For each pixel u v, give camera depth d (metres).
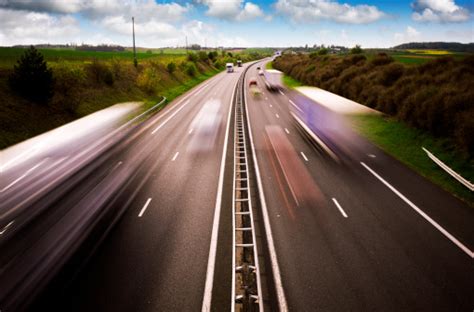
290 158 15.84
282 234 9.21
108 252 8.38
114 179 13.29
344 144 18.25
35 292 7.04
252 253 8.40
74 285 7.20
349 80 37.44
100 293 6.95
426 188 12.26
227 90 44.38
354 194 11.73
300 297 6.84
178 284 7.23
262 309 6.47
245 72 78.38
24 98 21.50
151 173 13.96
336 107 29.62
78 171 14.22
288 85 49.00
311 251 8.40
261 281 7.34
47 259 8.17
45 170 14.34
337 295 6.87
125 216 10.25
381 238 8.94
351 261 7.96
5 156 16.09
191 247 8.61
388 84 30.09
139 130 21.80
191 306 6.62
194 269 7.73
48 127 21.25
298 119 25.11
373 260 8.00
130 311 6.47
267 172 14.01
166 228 9.54
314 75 47.62
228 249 8.53
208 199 11.46
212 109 29.92
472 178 13.16
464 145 15.27
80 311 6.47
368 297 6.80
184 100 35.72
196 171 14.19
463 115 16.28
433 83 23.36
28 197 11.67
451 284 7.17
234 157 16.02
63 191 12.15
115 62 38.03
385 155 16.28
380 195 11.63
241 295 6.82
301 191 12.04
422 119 19.34
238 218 10.15
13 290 7.13
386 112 25.31
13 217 10.30
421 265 7.80
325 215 10.23
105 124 23.25
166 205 11.01
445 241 8.78
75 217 10.23
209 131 21.47
